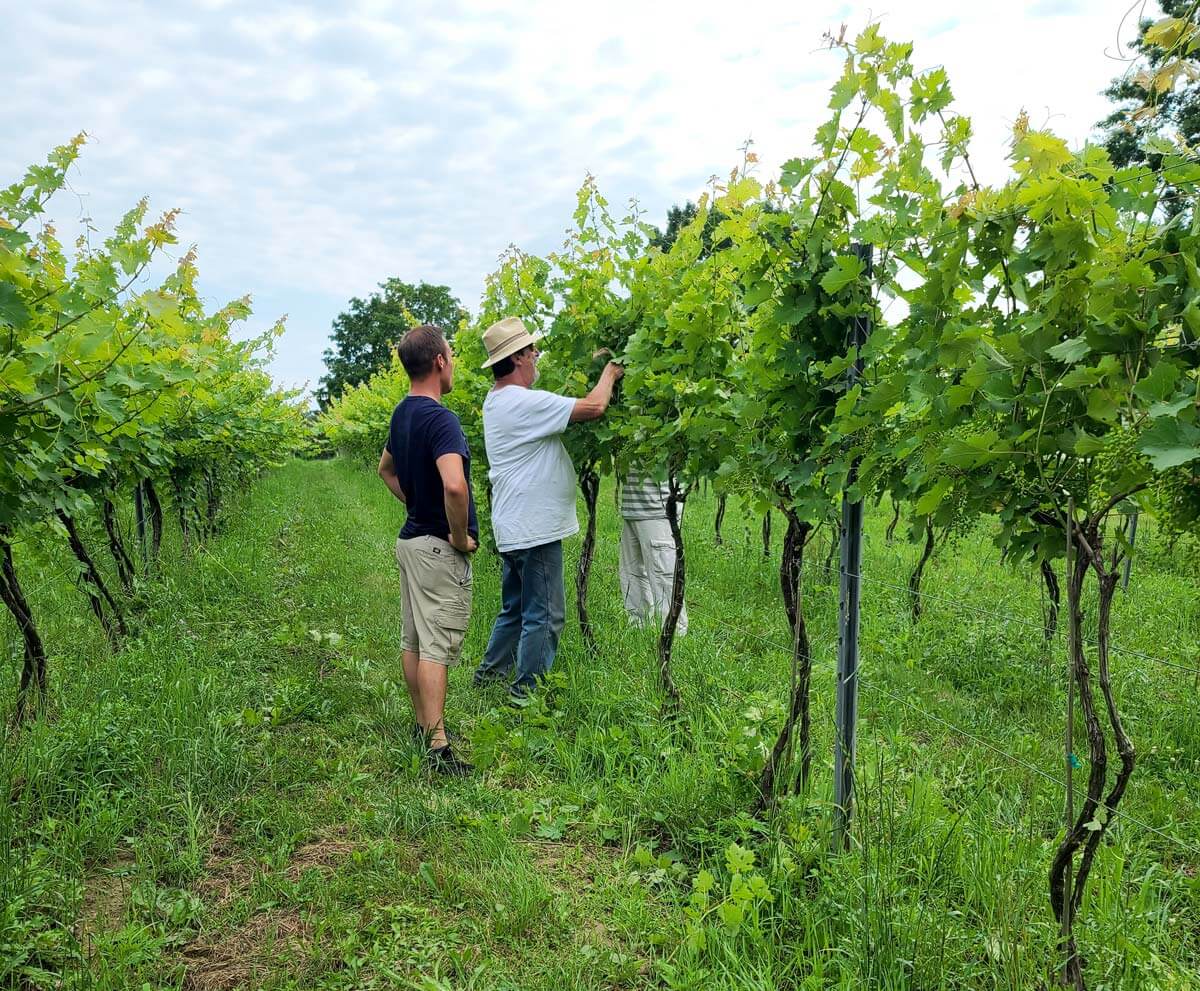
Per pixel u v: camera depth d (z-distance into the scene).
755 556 8.67
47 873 2.80
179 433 6.71
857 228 2.72
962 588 7.36
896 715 4.53
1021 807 3.40
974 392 2.15
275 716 4.30
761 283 3.01
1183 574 1.88
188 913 2.75
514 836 3.30
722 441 3.85
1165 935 2.55
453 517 3.83
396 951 2.61
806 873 2.91
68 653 4.92
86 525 5.48
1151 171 2.02
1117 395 1.83
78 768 3.54
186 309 6.18
